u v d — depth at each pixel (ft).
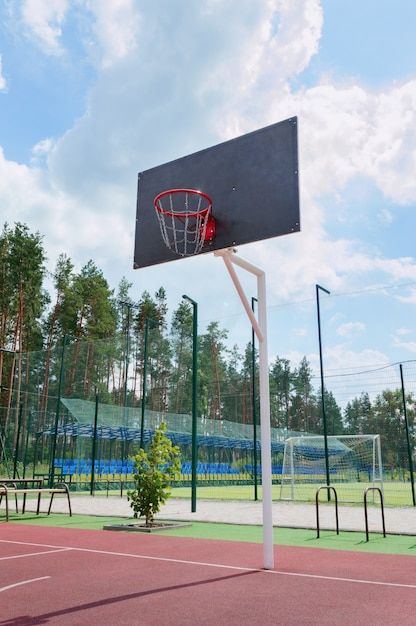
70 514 36.22
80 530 29.09
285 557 20.59
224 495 66.03
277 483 111.24
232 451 110.93
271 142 22.17
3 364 118.62
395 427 67.72
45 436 76.28
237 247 21.91
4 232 134.21
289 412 121.39
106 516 36.04
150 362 106.73
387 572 17.60
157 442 31.07
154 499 30.17
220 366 130.00
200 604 13.52
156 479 30.42
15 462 61.41
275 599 14.02
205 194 23.31
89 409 69.67
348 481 78.84
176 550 22.29
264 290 21.42
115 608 13.16
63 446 77.61
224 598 14.15
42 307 144.56
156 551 22.02
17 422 64.49
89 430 73.41
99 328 144.77
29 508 41.75
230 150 23.27
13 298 128.88
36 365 101.35
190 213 23.41
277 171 21.53
